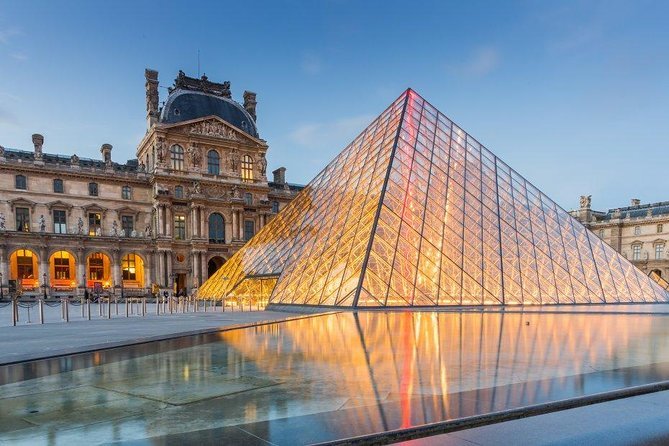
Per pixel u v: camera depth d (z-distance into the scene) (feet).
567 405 25.76
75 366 40.50
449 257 118.83
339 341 52.80
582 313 90.99
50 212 289.12
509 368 36.14
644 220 404.57
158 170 304.30
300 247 143.64
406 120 151.02
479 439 20.33
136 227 313.12
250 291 150.92
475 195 142.41
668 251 389.60
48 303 173.06
